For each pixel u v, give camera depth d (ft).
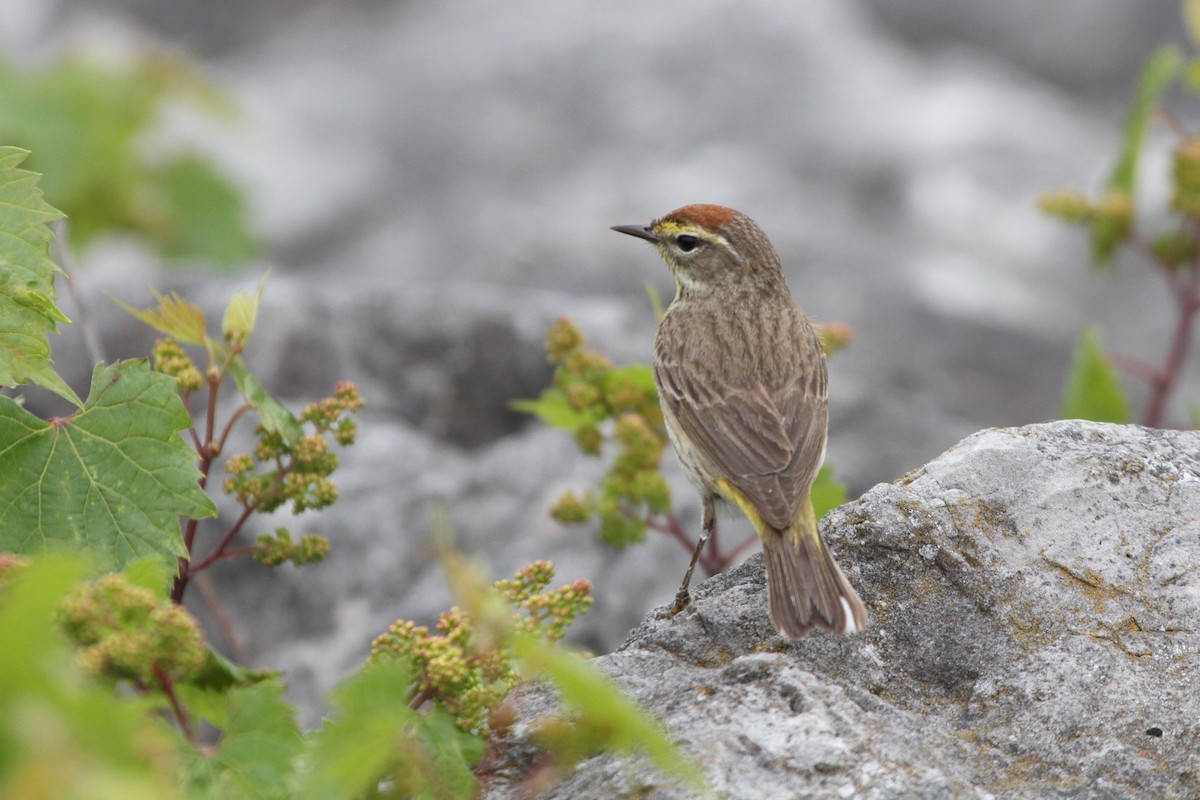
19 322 25.11
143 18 94.17
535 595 24.68
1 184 25.31
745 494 31.19
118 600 20.08
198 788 20.08
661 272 66.18
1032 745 23.54
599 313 50.96
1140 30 94.12
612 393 36.94
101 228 58.49
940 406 59.67
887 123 82.12
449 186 79.87
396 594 42.39
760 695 23.57
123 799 13.87
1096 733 23.61
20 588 14.80
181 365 29.37
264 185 77.77
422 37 90.02
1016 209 76.84
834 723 22.91
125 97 58.85
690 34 85.40
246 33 95.14
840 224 74.59
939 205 76.69
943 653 25.62
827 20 87.66
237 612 41.93
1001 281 71.61
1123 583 26.25
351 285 50.55
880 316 65.67
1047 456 28.55
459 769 22.04
